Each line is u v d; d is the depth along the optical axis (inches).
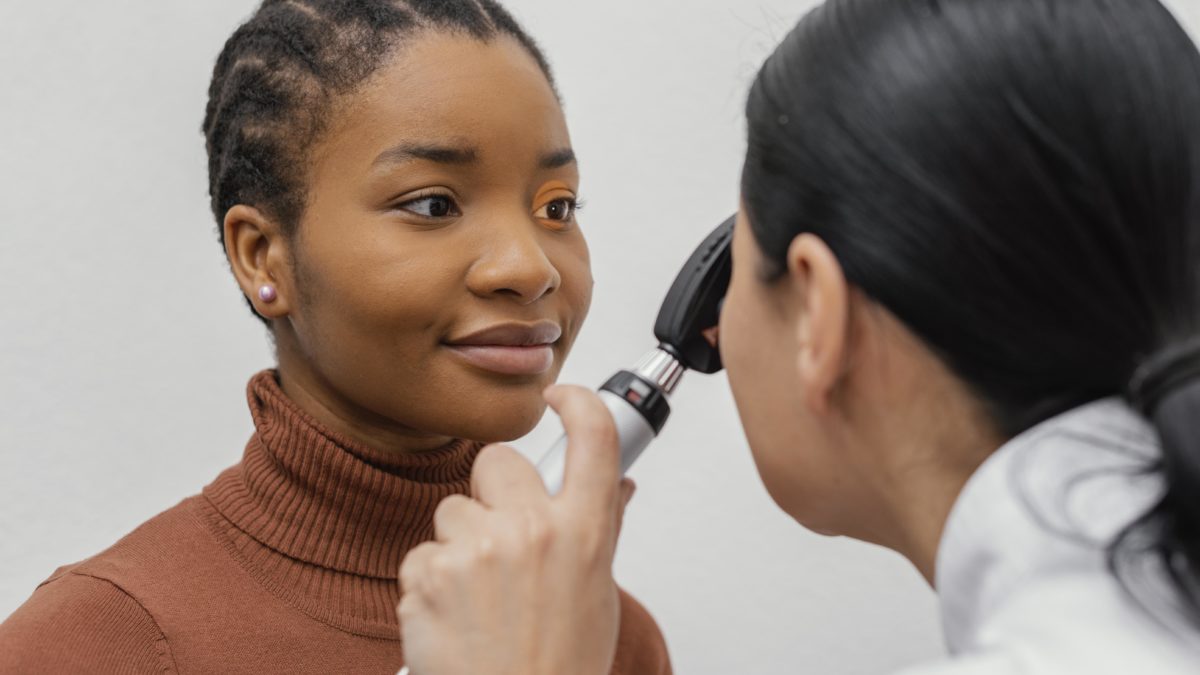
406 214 28.8
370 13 29.6
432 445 32.1
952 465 21.3
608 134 53.9
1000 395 20.3
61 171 50.7
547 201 30.7
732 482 55.3
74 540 50.6
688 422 55.4
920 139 19.5
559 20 53.6
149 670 28.8
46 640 28.4
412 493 31.0
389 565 31.4
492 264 28.7
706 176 53.8
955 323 19.8
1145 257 18.9
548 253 30.3
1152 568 17.9
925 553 22.3
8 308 50.3
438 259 28.6
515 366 29.3
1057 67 19.2
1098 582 18.1
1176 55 19.7
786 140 21.2
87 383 50.8
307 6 30.7
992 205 19.1
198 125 51.5
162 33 51.3
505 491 22.7
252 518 31.1
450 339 29.1
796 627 55.1
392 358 29.1
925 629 55.0
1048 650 17.4
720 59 53.8
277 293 30.6
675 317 26.2
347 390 30.0
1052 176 18.9
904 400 21.3
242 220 30.7
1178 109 19.2
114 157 51.0
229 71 32.1
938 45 19.8
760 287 22.8
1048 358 19.5
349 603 30.8
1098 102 19.0
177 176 51.5
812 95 20.9
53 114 50.6
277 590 30.5
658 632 37.8
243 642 29.7
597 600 22.0
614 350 54.0
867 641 55.0
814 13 22.4
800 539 55.2
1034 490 18.9
